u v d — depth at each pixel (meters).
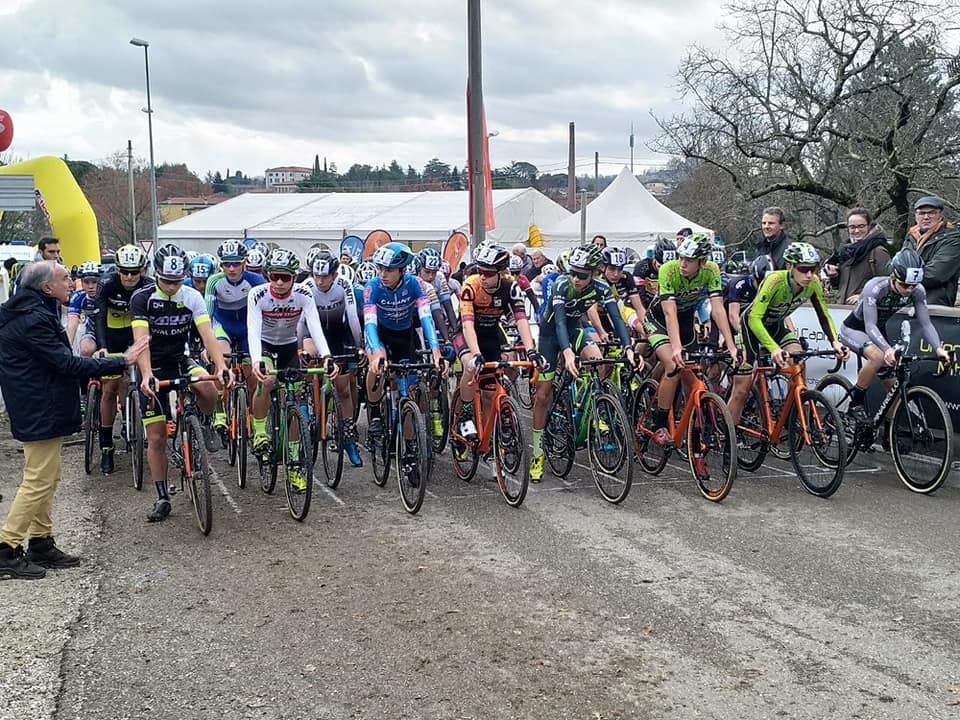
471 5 10.92
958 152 13.08
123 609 3.90
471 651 3.41
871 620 3.63
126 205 52.19
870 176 13.68
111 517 5.41
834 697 3.00
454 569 4.34
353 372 6.70
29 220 28.25
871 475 6.09
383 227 23.02
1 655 3.42
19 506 4.26
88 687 3.17
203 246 26.59
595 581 4.14
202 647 3.49
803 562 4.33
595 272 6.09
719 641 3.46
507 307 5.92
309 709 2.99
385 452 6.01
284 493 6.00
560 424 6.10
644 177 31.36
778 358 5.60
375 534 4.98
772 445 6.10
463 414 5.98
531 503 5.59
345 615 3.79
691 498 5.61
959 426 5.85
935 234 6.54
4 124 11.71
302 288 6.61
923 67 13.16
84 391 8.62
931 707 2.93
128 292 6.26
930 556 4.38
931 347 5.95
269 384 5.65
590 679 3.16
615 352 6.86
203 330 5.44
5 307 4.20
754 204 17.36
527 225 24.33
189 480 5.17
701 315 6.96
